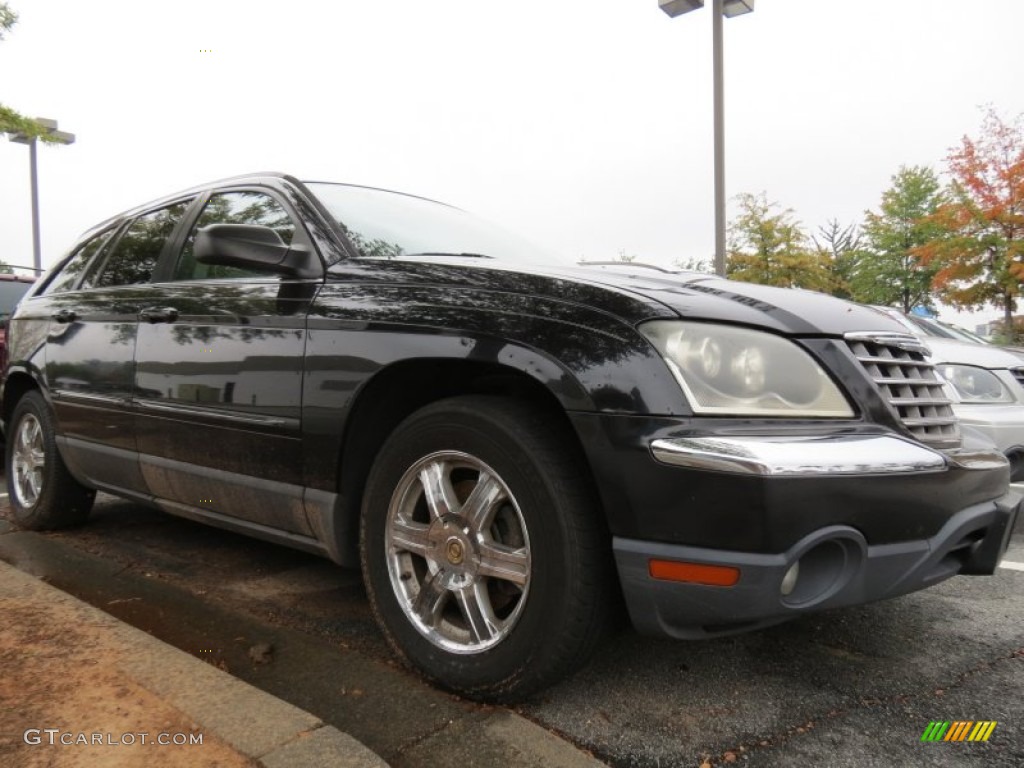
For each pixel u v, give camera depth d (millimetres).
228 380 2963
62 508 4250
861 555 2023
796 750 2041
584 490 2094
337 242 2896
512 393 2461
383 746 2020
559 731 2133
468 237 3523
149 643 2467
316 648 2660
